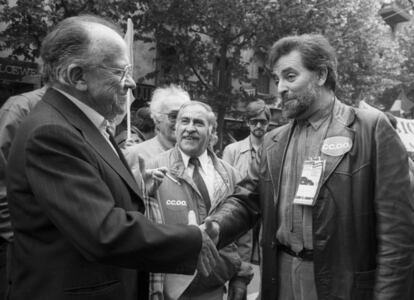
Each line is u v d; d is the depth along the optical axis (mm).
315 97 2209
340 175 2096
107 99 1895
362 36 13398
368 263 2092
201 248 1797
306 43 2189
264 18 11734
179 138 3080
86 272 1712
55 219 1632
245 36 12883
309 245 2156
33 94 3061
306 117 2275
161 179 2684
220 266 2859
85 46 1832
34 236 1735
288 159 2311
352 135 2133
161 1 11125
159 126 3910
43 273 1694
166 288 2658
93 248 1608
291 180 2271
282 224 2270
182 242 1747
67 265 1693
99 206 1635
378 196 2074
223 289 2986
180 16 11789
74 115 1830
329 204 2090
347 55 12992
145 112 5371
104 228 1613
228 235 2398
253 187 2516
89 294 1706
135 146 3922
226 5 11516
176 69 12500
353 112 2205
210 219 2225
